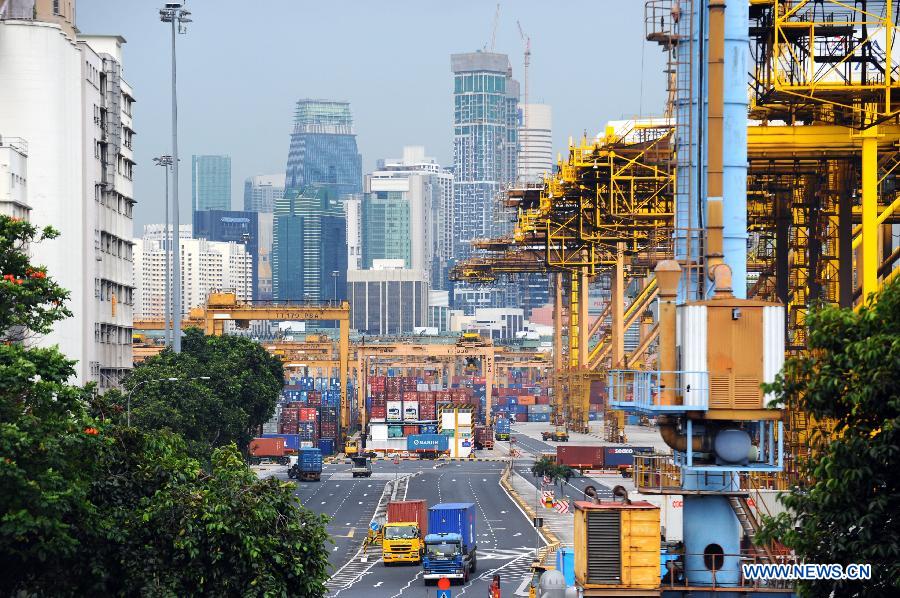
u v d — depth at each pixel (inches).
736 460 6530.5
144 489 6830.7
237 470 6860.2
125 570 6525.6
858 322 5300.2
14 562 6368.1
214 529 6456.7
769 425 6560.0
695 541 6688.0
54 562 6397.6
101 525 6446.9
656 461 7140.8
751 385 6486.2
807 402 5315.0
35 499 6043.3
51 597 6437.0
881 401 5078.7
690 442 6550.2
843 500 5118.1
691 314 6510.8
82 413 6653.5
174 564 6540.4
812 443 5452.8
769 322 6501.0
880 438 5002.5
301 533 6825.8
